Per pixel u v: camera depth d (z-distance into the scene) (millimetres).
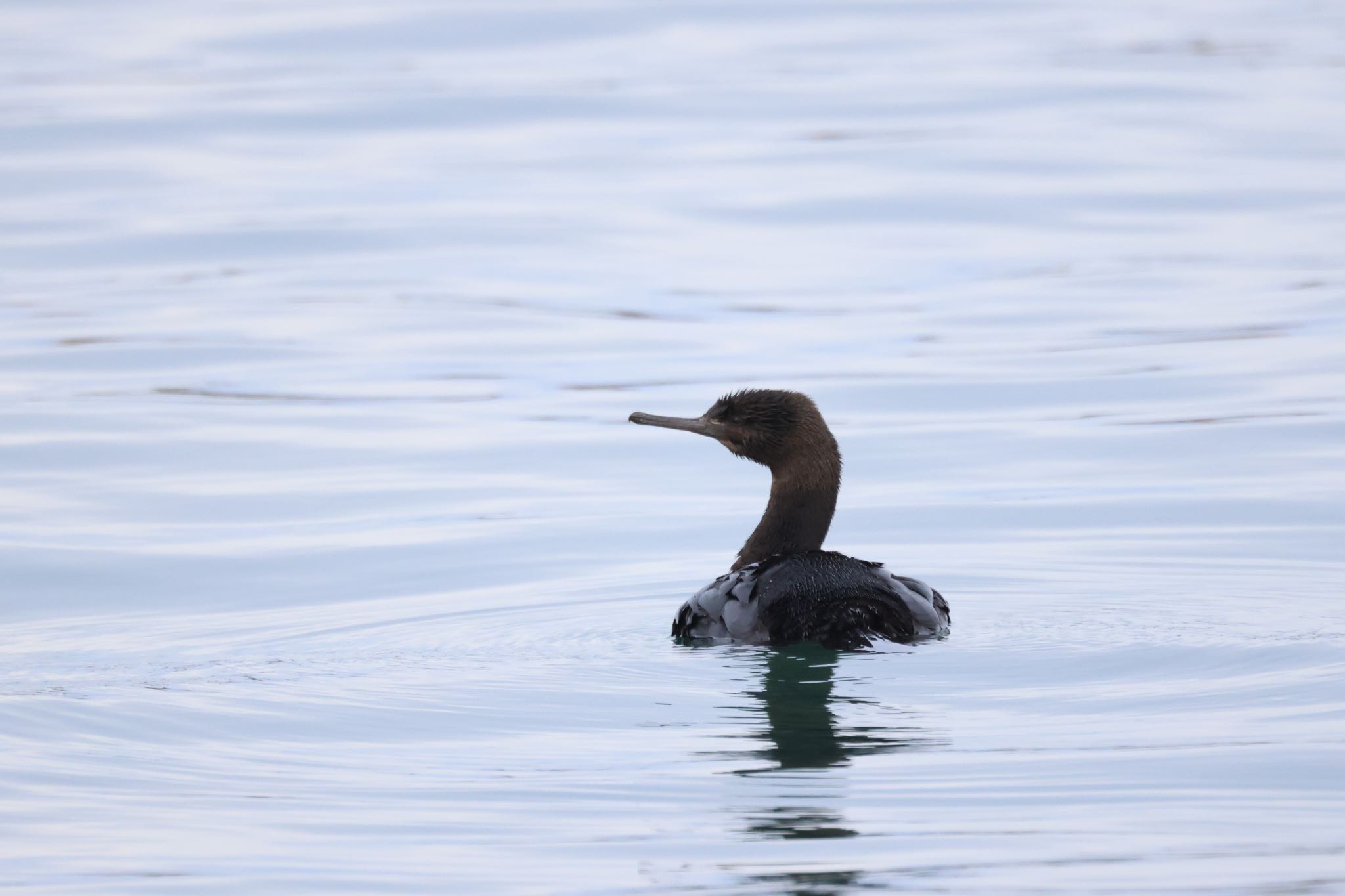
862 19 57188
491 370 27562
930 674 13898
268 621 17078
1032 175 39312
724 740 12359
